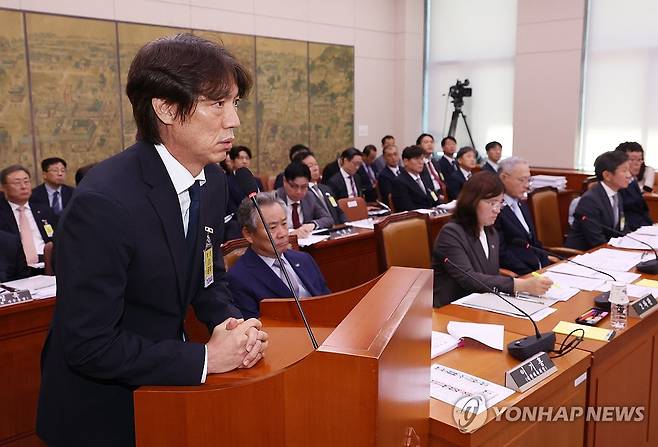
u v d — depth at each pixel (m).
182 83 0.93
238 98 1.02
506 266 3.37
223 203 1.22
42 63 5.36
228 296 1.29
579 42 7.40
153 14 6.13
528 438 1.51
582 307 2.26
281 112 7.49
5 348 2.56
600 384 1.85
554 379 1.57
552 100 7.73
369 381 0.75
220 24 6.74
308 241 3.93
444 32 8.91
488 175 2.69
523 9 7.86
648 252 3.25
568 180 7.18
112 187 0.94
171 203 1.01
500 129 8.47
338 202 4.99
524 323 2.05
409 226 3.18
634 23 7.05
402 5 8.80
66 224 0.92
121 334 0.93
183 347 0.93
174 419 0.86
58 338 1.02
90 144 5.77
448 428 1.29
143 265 0.98
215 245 1.19
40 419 1.10
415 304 0.99
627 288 2.49
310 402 0.79
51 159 4.95
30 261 4.11
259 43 7.14
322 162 8.08
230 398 0.84
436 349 1.74
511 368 1.64
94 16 5.68
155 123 0.99
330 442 0.78
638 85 7.11
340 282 4.24
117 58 5.88
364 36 8.49
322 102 7.98
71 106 5.60
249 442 0.84
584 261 3.03
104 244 0.91
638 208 4.44
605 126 7.43
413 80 9.04
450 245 2.65
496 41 8.37
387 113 9.01
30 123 5.34
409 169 5.91
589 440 1.84
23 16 5.21
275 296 2.21
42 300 2.64
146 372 0.90
